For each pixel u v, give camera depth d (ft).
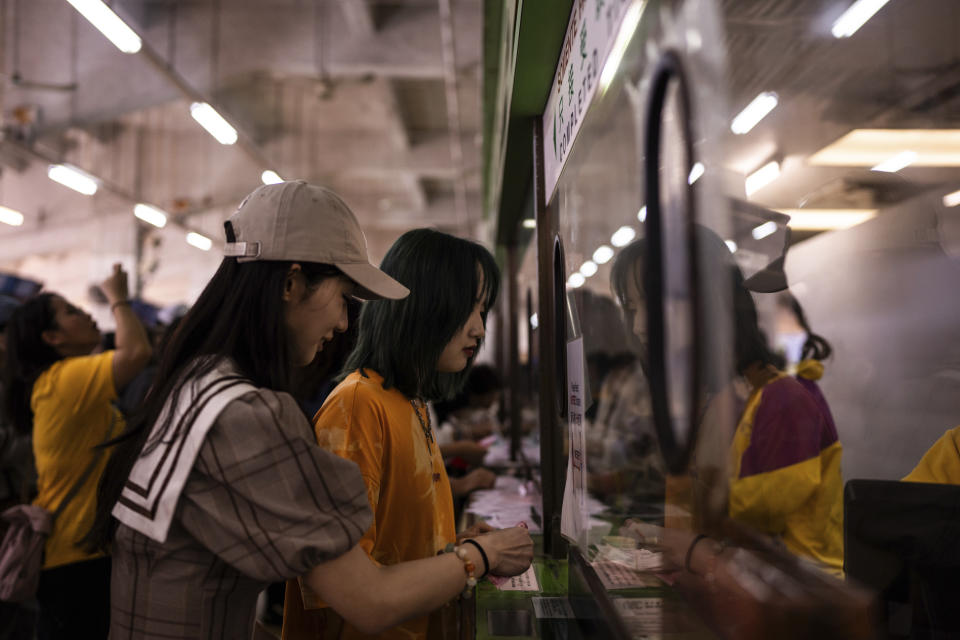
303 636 2.96
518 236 9.02
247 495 2.15
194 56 22.74
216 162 36.04
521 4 3.16
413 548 3.09
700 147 1.46
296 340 2.66
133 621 2.29
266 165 24.59
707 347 1.46
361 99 32.27
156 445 2.31
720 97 1.51
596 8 2.49
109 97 23.00
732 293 1.51
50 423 5.68
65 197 33.65
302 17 22.80
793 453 1.45
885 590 1.48
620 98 2.14
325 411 3.05
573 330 3.41
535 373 6.17
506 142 5.35
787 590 1.28
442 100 32.24
